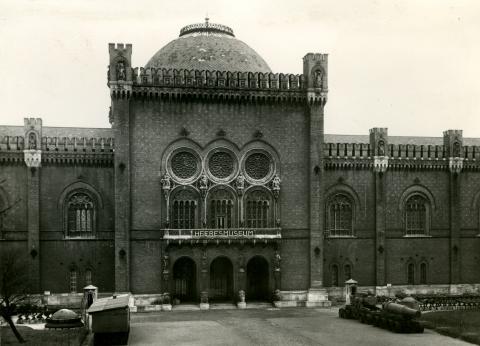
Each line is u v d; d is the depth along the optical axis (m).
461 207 84.75
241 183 74.19
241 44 81.88
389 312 56.81
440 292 83.38
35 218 72.50
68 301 73.38
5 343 48.78
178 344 49.97
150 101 72.75
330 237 80.38
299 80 76.06
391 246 82.25
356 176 81.50
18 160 72.75
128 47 71.56
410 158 82.88
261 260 76.25
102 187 74.94
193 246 72.31
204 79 73.88
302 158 76.31
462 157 84.31
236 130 74.81
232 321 62.47
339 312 65.38
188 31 83.38
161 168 72.81
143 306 71.00
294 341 51.12
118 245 70.81
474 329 55.09
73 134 80.75
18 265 68.69
